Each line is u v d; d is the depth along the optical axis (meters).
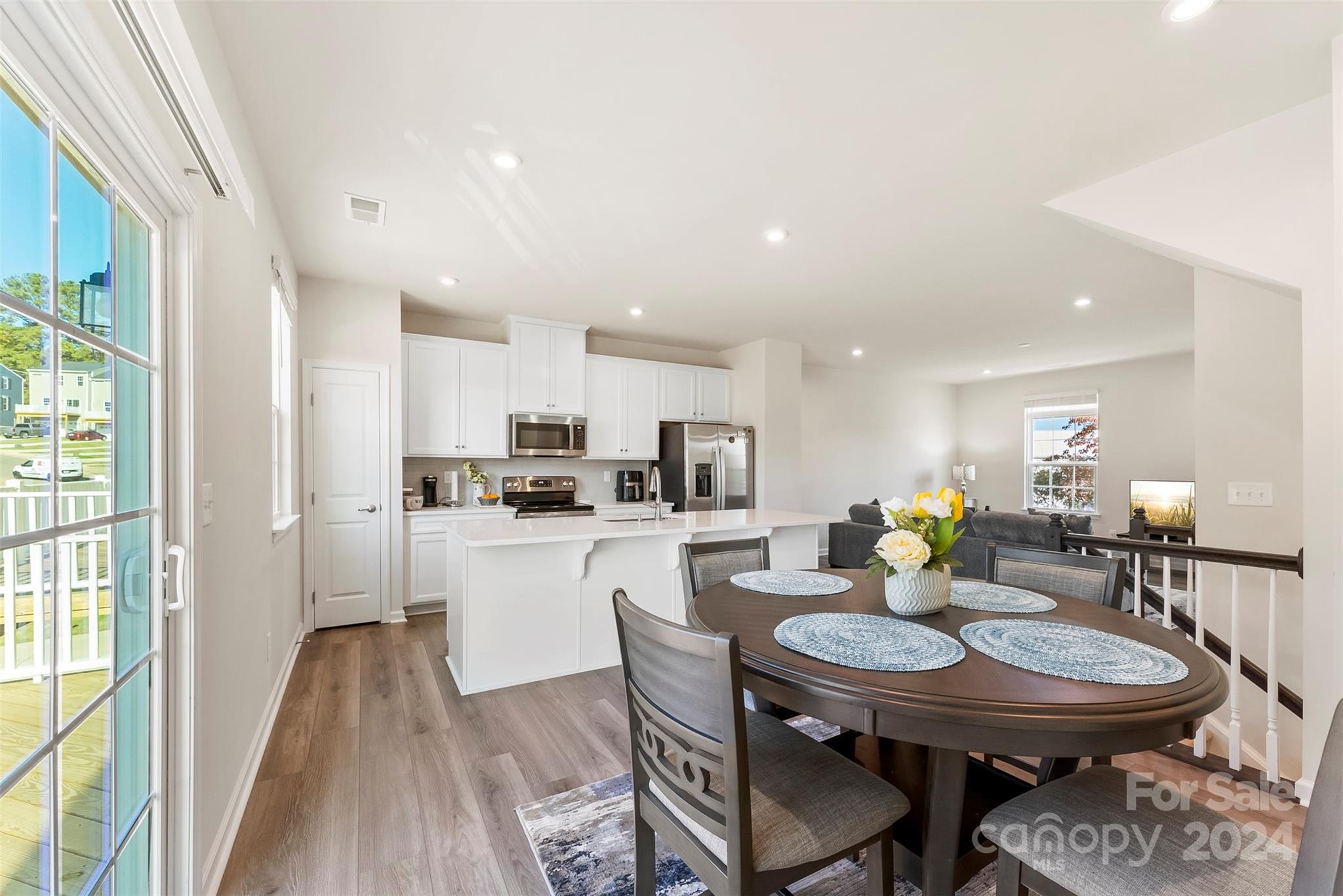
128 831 1.12
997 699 1.03
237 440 1.83
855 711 1.11
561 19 1.56
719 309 4.53
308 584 3.72
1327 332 1.87
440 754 2.20
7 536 0.75
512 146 2.19
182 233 1.30
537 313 4.72
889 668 1.16
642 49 1.67
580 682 2.93
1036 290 3.99
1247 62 1.69
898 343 5.84
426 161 2.29
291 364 3.35
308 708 2.60
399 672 3.06
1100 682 1.10
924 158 2.26
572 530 3.04
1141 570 2.51
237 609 1.82
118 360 1.06
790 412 5.80
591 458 5.20
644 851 1.31
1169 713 1.00
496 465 5.09
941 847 1.18
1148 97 1.86
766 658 1.24
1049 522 3.63
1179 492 6.09
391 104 1.93
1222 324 3.03
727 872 1.00
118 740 1.07
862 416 7.79
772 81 1.81
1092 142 2.13
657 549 3.35
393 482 4.00
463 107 1.94
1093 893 0.97
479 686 2.79
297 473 3.62
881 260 3.41
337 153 2.22
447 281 3.83
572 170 2.36
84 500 0.96
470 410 4.56
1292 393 2.81
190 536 1.31
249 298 2.02
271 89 1.84
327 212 2.73
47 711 0.85
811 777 1.22
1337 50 1.58
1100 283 3.82
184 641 1.31
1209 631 3.03
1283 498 2.82
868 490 7.83
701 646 0.99
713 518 3.75
